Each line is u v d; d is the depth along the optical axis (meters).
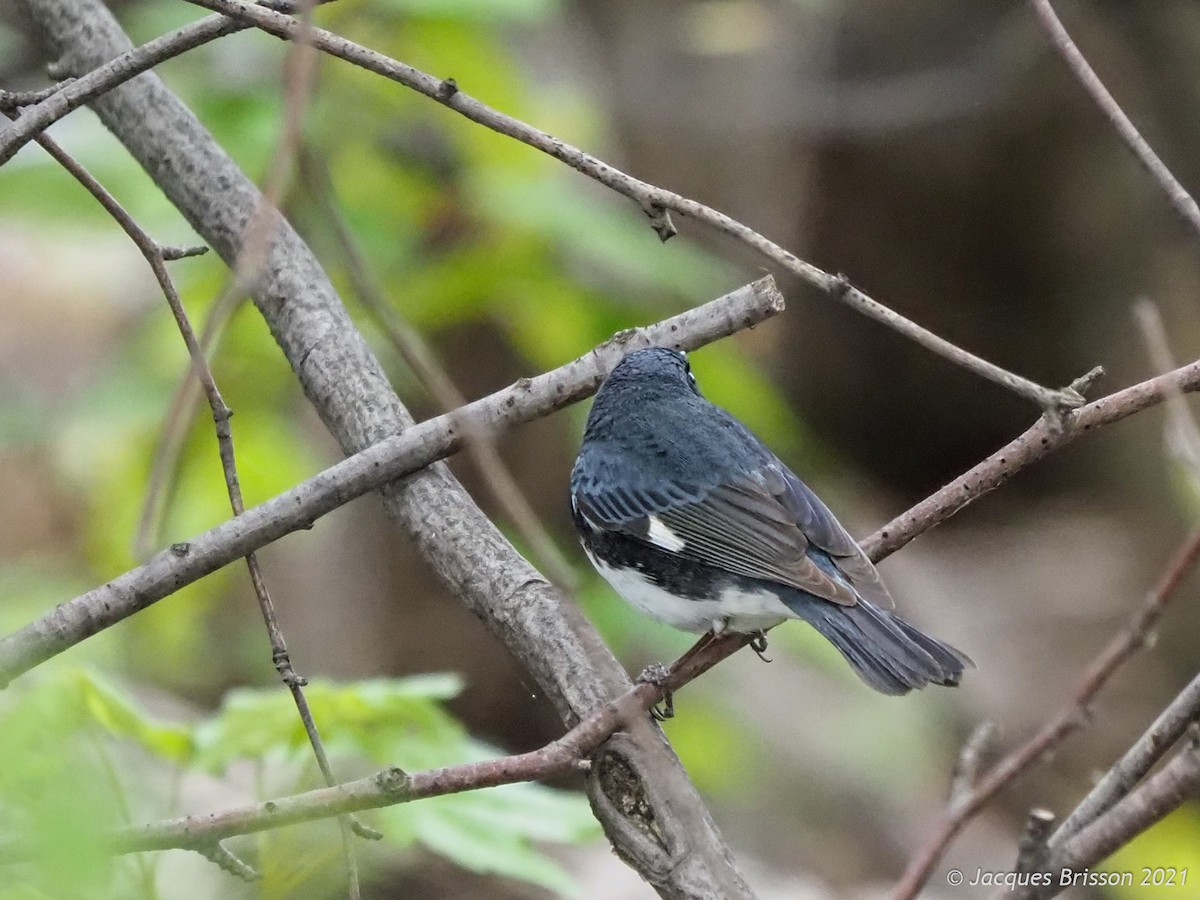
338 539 14.65
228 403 11.87
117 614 6.30
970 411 23.95
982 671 19.59
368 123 11.03
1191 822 14.12
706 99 20.14
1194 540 5.76
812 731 16.97
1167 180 6.57
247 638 14.72
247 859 9.80
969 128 21.58
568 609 5.29
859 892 14.92
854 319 23.48
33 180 10.56
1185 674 18.55
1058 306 22.53
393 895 11.07
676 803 5.85
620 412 8.45
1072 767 17.62
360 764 9.74
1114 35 19.56
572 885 7.13
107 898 4.38
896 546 6.98
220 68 10.60
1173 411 6.52
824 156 22.09
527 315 11.07
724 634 7.91
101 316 18.02
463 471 13.30
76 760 4.65
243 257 4.53
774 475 8.27
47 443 14.94
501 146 10.98
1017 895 5.49
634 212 14.12
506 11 10.55
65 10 8.52
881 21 20.89
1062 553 22.38
